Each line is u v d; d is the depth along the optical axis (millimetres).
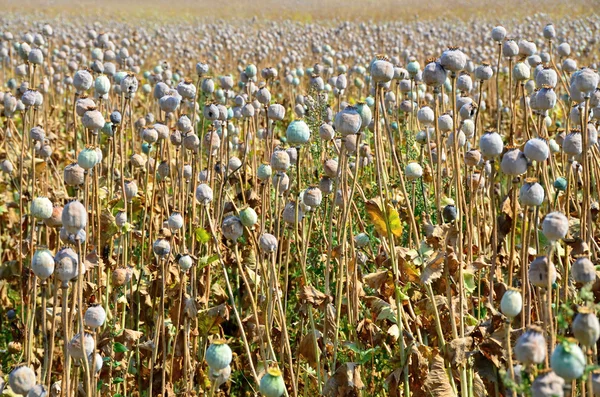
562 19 25891
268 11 39000
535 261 2992
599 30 20859
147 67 16188
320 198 3961
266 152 5359
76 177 3453
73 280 3152
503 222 4383
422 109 4637
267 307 3807
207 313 4324
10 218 6852
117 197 5410
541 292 3787
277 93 11992
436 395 3500
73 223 2992
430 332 4016
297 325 4793
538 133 4801
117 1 45031
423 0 37219
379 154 3611
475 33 22109
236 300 5352
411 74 5203
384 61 3428
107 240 4727
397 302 3680
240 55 16781
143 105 10180
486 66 4750
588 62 14672
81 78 4875
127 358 4422
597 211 4566
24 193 5785
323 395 3729
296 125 3783
